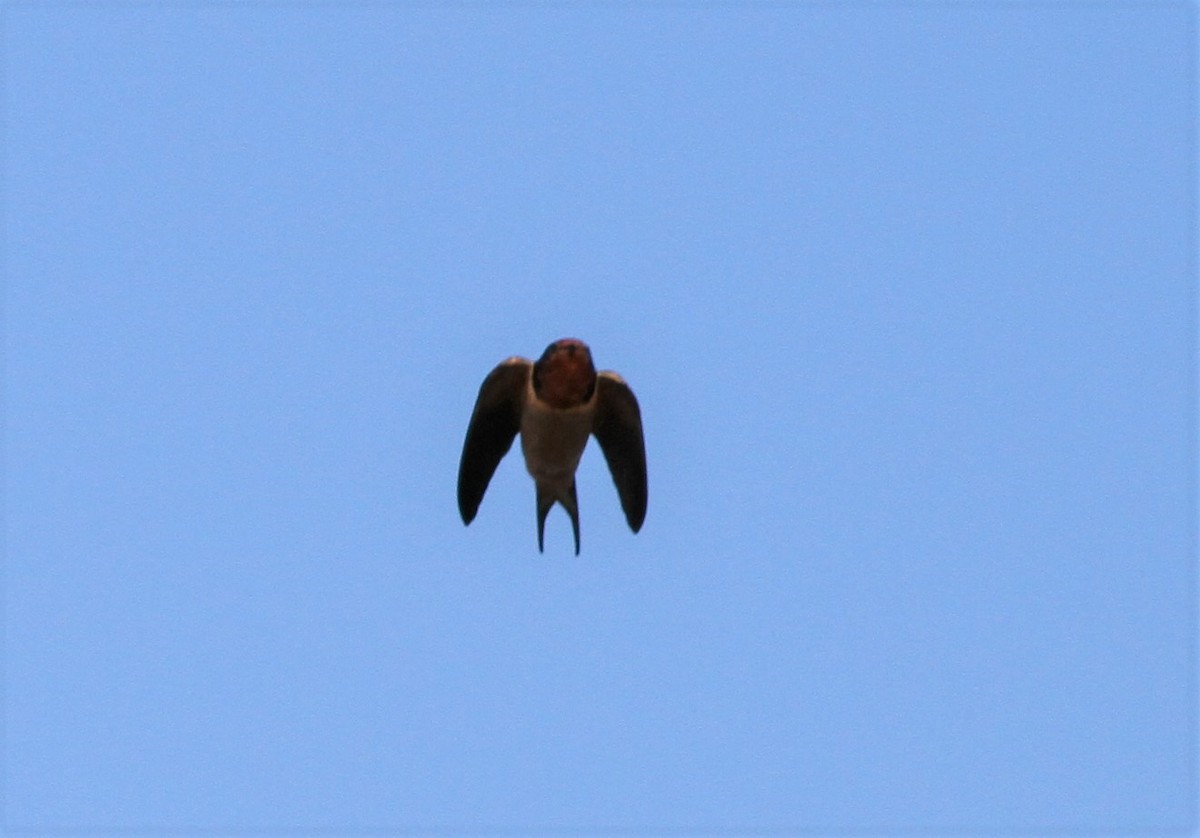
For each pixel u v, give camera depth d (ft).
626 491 79.82
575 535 80.18
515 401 78.95
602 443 79.97
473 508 80.38
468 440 79.41
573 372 76.23
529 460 78.74
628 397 78.28
